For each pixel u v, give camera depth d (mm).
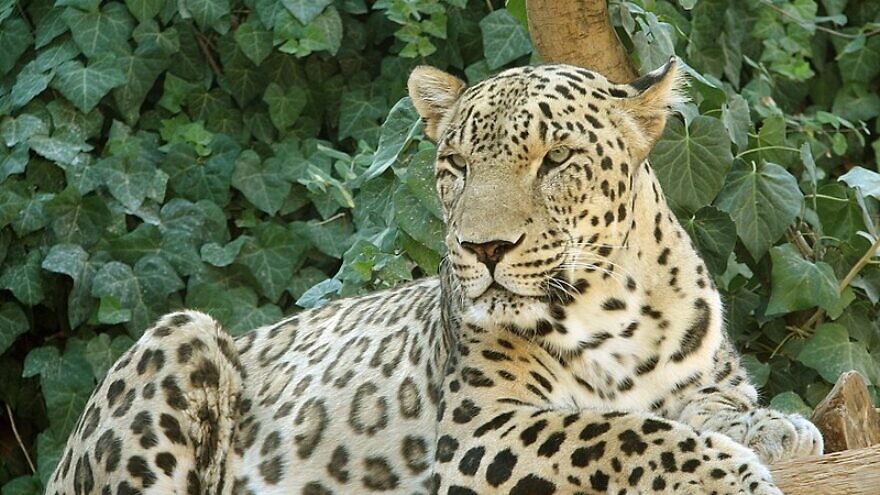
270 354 10016
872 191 12367
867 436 9078
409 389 9102
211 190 14453
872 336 12805
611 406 8562
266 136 14914
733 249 11961
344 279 11906
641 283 8562
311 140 14602
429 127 9180
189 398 9547
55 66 14484
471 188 8250
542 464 7773
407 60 14641
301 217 14719
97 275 13891
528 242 8125
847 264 12680
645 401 8602
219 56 14992
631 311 8500
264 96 14703
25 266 14242
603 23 10773
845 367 12391
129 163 14352
